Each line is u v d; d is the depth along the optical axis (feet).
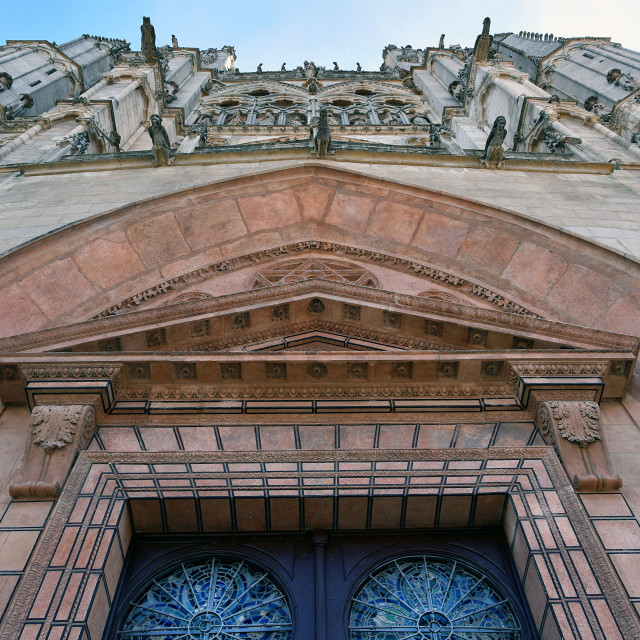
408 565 24.38
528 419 27.55
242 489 24.34
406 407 27.81
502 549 24.49
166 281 40.16
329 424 27.37
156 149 48.29
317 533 24.61
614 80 106.32
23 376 27.68
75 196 43.91
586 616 20.12
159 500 23.98
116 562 22.75
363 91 128.26
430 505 24.61
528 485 24.49
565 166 49.67
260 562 24.12
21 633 19.27
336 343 33.40
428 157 49.39
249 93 127.65
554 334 30.32
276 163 47.93
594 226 39.99
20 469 24.31
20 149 59.41
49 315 35.78
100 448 25.85
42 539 21.93
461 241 41.93
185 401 28.12
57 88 110.52
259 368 28.35
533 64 135.44
